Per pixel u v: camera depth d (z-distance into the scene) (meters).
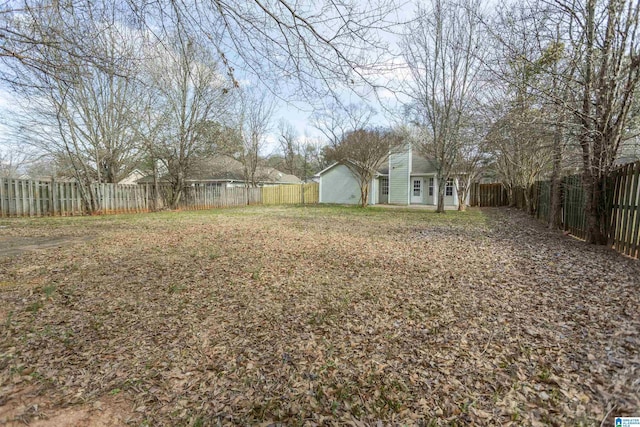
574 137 6.45
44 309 3.42
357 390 2.08
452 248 6.34
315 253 6.00
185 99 15.79
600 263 4.81
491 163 18.25
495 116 7.71
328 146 26.70
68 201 13.81
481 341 2.62
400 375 2.22
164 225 10.26
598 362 2.24
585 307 3.16
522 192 16.67
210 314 3.31
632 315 2.92
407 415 1.86
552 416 1.80
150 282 4.31
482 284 4.03
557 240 7.02
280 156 42.34
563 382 2.06
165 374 2.29
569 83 6.08
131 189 15.88
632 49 5.39
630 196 5.36
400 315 3.19
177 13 3.24
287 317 3.21
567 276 4.21
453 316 3.11
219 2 3.12
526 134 6.95
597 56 5.49
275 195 24.09
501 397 1.97
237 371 2.32
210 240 7.39
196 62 4.39
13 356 2.49
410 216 13.84
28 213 12.82
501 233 8.40
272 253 6.00
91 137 14.36
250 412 1.91
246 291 3.96
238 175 25.86
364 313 3.26
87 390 2.12
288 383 2.17
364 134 18.69
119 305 3.54
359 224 10.71
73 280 4.38
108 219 12.24
